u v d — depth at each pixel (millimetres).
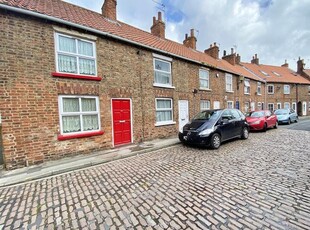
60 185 4461
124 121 8586
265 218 2820
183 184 4160
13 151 5680
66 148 6723
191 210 3119
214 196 3553
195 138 7465
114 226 2793
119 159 6559
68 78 6777
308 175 4414
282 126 14906
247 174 4602
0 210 3412
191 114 12305
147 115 9562
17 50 5742
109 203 3475
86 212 3211
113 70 8125
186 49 15062
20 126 5797
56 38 6562
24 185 4562
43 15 6039
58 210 3322
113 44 8141
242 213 2973
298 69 31953
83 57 7258
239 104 18016
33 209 3396
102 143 7711
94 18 9180
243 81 18562
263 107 23172
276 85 25484
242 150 7062
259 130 11844
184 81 11797
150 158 6496
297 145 7602
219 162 5652
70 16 7621
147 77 9570
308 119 21797
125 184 4312
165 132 10492
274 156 6086
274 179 4238
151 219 2922
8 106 5590
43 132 6223
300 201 3262
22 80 5820
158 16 13648
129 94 8734
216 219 2846
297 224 2658
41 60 6184
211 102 14086
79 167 5750
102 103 7730
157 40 12305
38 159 6113
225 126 7992
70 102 6957
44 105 6238
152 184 4238
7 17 5594
